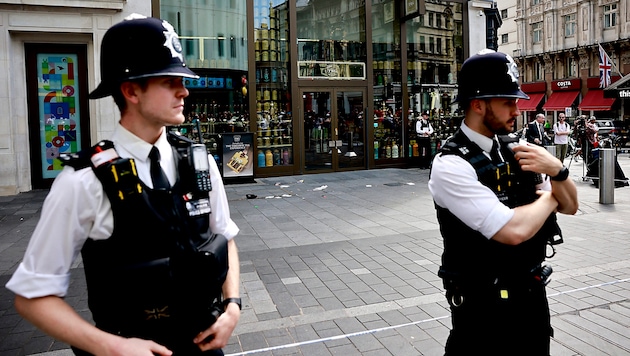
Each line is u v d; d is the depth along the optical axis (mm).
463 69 1975
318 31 13258
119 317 1406
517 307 1891
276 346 3504
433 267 5258
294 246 6168
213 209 1757
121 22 1512
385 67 14227
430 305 4215
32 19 10109
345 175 12969
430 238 6500
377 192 10344
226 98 12273
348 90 13617
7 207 8930
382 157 14305
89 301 1476
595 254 5609
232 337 3652
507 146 2016
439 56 15023
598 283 4645
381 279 4895
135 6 10883
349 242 6340
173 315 1419
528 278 1926
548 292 4434
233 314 1632
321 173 13344
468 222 1849
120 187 1396
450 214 1969
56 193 1399
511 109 1934
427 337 3617
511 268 1898
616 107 30953
